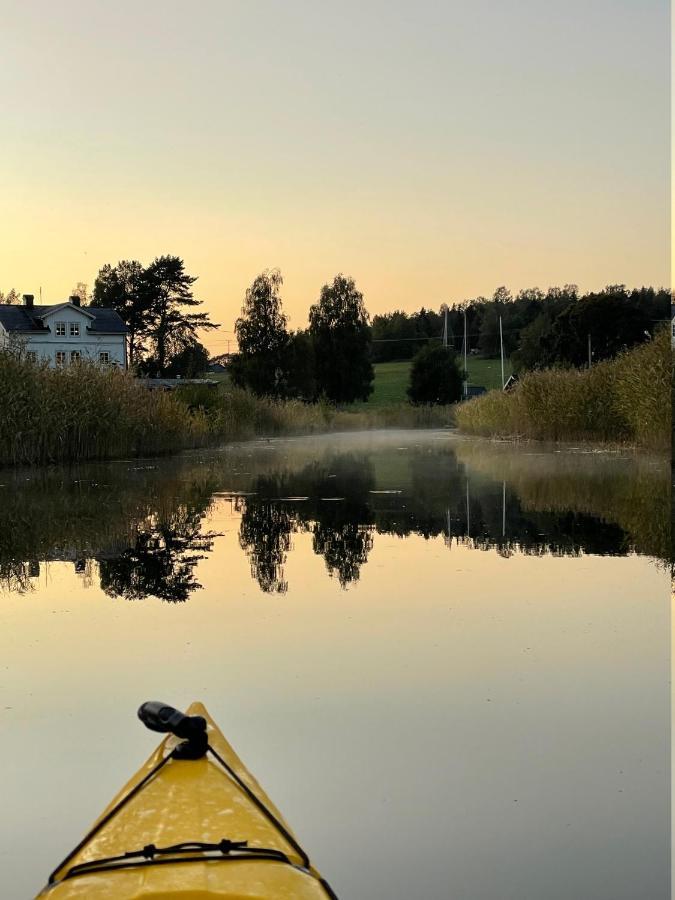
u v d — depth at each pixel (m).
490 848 3.65
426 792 4.13
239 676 5.78
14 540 10.84
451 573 8.72
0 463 21.22
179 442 27.47
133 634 6.76
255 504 14.19
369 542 10.53
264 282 61.34
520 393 30.03
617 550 9.67
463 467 20.56
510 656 6.09
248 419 36.81
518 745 4.63
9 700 5.40
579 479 16.78
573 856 3.59
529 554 9.57
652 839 3.71
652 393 22.14
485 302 110.62
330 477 18.80
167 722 3.71
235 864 2.94
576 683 5.54
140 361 75.56
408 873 3.48
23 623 7.10
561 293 107.50
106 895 2.73
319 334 66.69
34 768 4.45
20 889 3.39
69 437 22.81
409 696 5.36
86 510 13.41
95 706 5.30
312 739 4.74
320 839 3.73
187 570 9.02
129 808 3.33
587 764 4.39
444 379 62.06
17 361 22.14
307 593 7.99
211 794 3.42
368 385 68.44
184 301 77.06
